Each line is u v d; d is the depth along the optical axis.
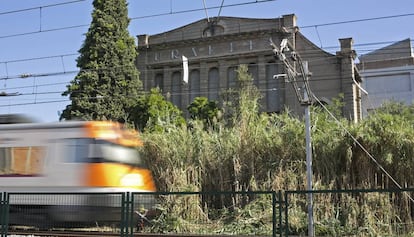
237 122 19.86
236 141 19.14
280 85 36.25
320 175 17.88
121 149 15.41
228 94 30.34
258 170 18.55
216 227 16.83
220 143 19.36
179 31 39.94
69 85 32.94
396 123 17.88
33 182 15.25
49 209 13.28
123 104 33.03
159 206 16.89
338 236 15.66
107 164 14.88
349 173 17.69
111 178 14.82
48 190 15.05
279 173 18.05
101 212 12.64
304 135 18.53
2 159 15.83
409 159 17.27
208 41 38.69
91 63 32.97
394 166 17.42
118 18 34.84
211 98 38.31
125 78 33.88
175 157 19.22
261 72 36.84
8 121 16.73
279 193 10.31
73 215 13.04
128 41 35.00
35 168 15.37
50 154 15.33
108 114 32.19
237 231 16.08
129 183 15.21
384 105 30.69
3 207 12.02
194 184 18.73
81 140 15.17
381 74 50.38
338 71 35.28
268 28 37.06
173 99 39.56
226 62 38.16
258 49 37.09
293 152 18.61
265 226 16.19
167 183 18.69
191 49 39.28
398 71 49.81
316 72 35.78
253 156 18.72
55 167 15.16
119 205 12.02
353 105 34.47
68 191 14.86
